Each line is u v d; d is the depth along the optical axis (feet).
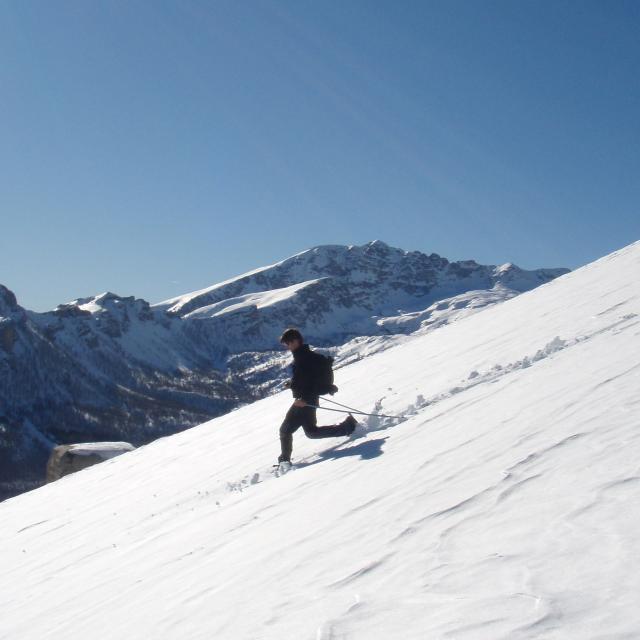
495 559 11.75
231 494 26.71
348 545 15.03
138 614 16.33
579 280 60.29
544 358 28.94
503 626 9.63
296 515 19.27
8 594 23.85
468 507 14.48
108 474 48.70
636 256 59.31
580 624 9.13
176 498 30.30
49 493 49.70
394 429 26.11
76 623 17.71
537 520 12.65
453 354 42.29
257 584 14.88
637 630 8.60
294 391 28.32
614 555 10.53
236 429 46.80
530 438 17.51
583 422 17.16
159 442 59.06
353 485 19.98
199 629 13.74
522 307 55.57
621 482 12.87
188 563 19.03
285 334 28.50
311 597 13.00
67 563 25.57
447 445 20.13
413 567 12.60
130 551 23.66
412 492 16.90
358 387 43.45
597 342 27.61
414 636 10.21
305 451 29.68
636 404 17.01
